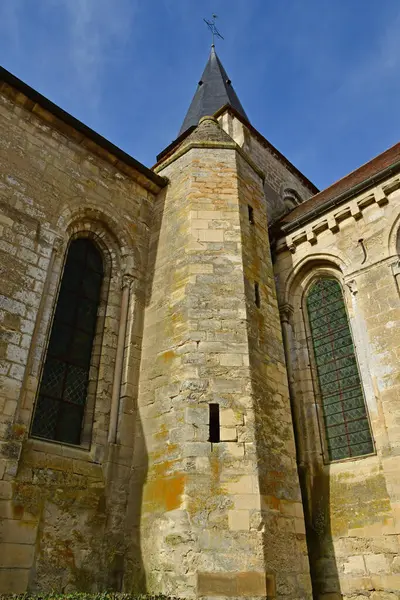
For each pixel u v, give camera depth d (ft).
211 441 25.73
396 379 29.60
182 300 31.42
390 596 25.30
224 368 28.17
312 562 28.89
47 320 28.27
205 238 33.96
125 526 26.45
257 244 36.29
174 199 38.32
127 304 34.24
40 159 32.91
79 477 26.27
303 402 34.96
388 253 33.63
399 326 30.81
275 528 24.00
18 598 18.49
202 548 22.56
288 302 39.19
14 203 29.68
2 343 25.32
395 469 27.66
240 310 30.66
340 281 37.32
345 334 35.42
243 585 21.66
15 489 23.25
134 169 39.09
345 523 28.76
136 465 28.07
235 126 62.23
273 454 26.63
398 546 25.93
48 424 27.32
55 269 30.40
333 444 32.76
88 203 34.88
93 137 36.47
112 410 29.81
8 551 21.86
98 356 31.78
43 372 28.25
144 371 31.37
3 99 32.45
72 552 24.13
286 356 37.22
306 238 39.86
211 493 24.04
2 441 23.38
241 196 37.32
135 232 37.47
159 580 22.97
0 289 26.48
